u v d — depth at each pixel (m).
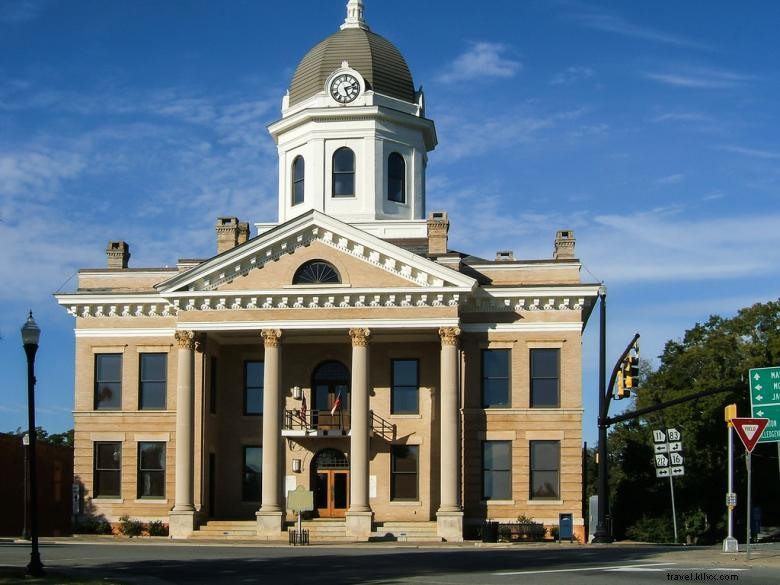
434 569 29.50
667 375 77.75
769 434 32.41
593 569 28.17
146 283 57.19
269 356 52.56
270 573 28.42
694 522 68.00
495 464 54.06
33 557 27.83
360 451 51.53
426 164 65.00
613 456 103.75
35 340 30.16
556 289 54.19
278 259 53.19
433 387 55.66
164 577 27.25
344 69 61.19
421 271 52.22
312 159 61.16
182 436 52.62
